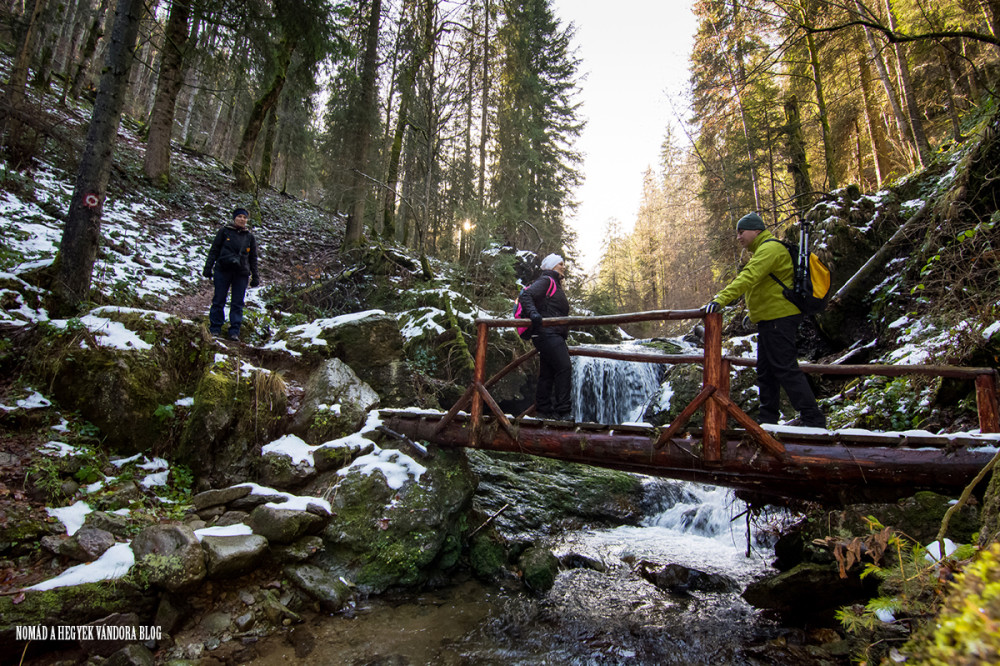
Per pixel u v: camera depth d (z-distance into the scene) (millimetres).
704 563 5043
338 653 3227
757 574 4734
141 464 4391
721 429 3559
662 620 3861
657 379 10906
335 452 4812
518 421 4441
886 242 7117
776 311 3771
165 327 5000
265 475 4652
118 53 5633
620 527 6512
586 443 4082
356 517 4352
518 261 14680
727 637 3580
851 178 19625
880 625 2756
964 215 6082
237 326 6027
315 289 9914
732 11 10352
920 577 1860
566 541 5793
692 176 18125
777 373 3777
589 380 10195
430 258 13453
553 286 4680
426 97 11883
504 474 6805
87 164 5441
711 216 17562
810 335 8188
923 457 3186
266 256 11805
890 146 17594
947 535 2998
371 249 11180
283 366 5918
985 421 3363
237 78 12945
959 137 8758
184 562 3305
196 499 4242
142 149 15078
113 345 4590
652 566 4898
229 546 3584
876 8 11539
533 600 4238
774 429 3520
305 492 4617
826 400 6457
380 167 16531
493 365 8930
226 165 19047
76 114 13945
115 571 3205
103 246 8359
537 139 20875
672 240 31281
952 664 917
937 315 5648
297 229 14977
